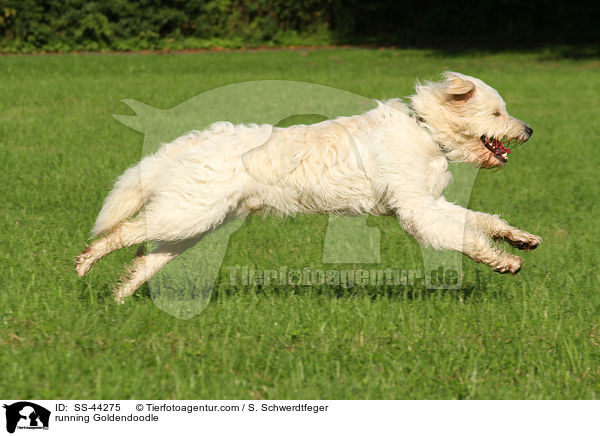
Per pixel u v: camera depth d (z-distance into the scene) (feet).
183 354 18.43
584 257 27.68
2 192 35.04
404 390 17.30
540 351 19.36
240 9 123.75
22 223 29.84
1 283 22.85
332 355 18.81
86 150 45.65
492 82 83.61
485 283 24.97
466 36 129.29
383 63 101.04
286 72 89.45
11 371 17.13
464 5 130.52
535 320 21.21
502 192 39.06
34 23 107.14
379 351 19.13
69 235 28.32
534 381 17.72
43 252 25.75
